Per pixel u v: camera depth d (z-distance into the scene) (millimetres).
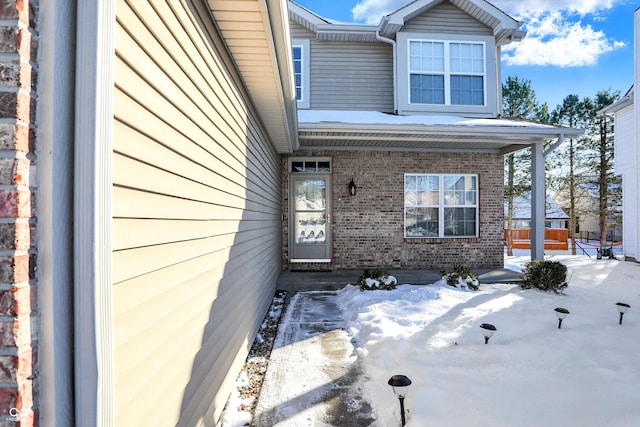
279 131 4828
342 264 7203
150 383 1366
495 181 7535
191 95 1815
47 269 872
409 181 7457
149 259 1364
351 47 7652
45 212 871
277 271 6348
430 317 4078
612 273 7652
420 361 2877
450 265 7348
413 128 5797
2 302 798
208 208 2109
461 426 2029
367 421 2277
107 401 980
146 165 1331
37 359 859
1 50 816
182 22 1698
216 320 2279
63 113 903
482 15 7523
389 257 7246
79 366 922
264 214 4590
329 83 7613
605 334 3330
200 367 1960
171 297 1576
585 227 24688
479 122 6477
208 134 2111
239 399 2588
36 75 869
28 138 846
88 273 932
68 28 920
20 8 831
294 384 2764
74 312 925
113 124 1087
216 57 2293
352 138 6211
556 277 5355
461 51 7570
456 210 7539
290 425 2236
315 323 4309
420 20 7543
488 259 7434
